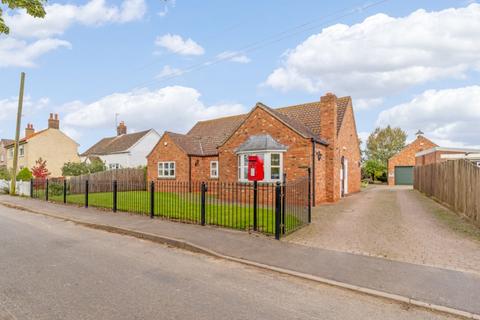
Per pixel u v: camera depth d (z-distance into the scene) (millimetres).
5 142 42844
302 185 10641
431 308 4277
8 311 3992
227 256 6586
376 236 8312
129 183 16438
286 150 15430
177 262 6309
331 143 16891
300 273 5562
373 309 4293
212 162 22234
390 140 54719
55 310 4035
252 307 4254
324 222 10344
